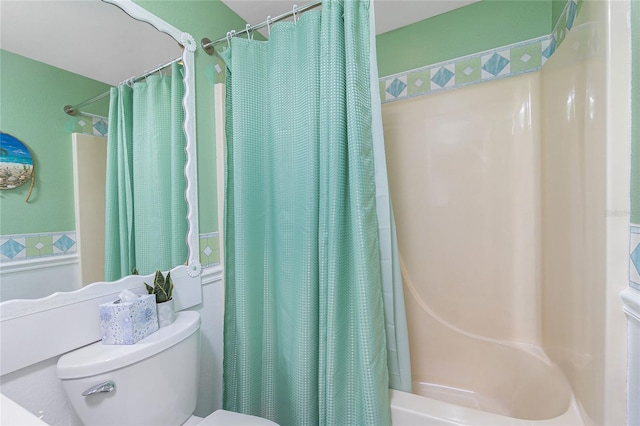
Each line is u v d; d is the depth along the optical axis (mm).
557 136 1107
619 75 685
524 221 1372
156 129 1037
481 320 1462
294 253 1052
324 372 933
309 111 991
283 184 1086
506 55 1436
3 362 648
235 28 1439
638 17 648
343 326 943
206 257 1208
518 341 1383
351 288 959
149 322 830
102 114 892
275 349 1156
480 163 1453
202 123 1205
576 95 921
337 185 921
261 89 1176
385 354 943
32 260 726
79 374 667
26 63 733
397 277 1052
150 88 1023
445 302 1533
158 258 1027
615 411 688
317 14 992
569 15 1124
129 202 954
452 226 1519
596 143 761
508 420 862
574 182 941
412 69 1646
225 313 1180
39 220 746
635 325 646
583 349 856
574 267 944
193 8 1202
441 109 1526
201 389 1176
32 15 745
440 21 1570
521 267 1383
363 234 883
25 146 726
